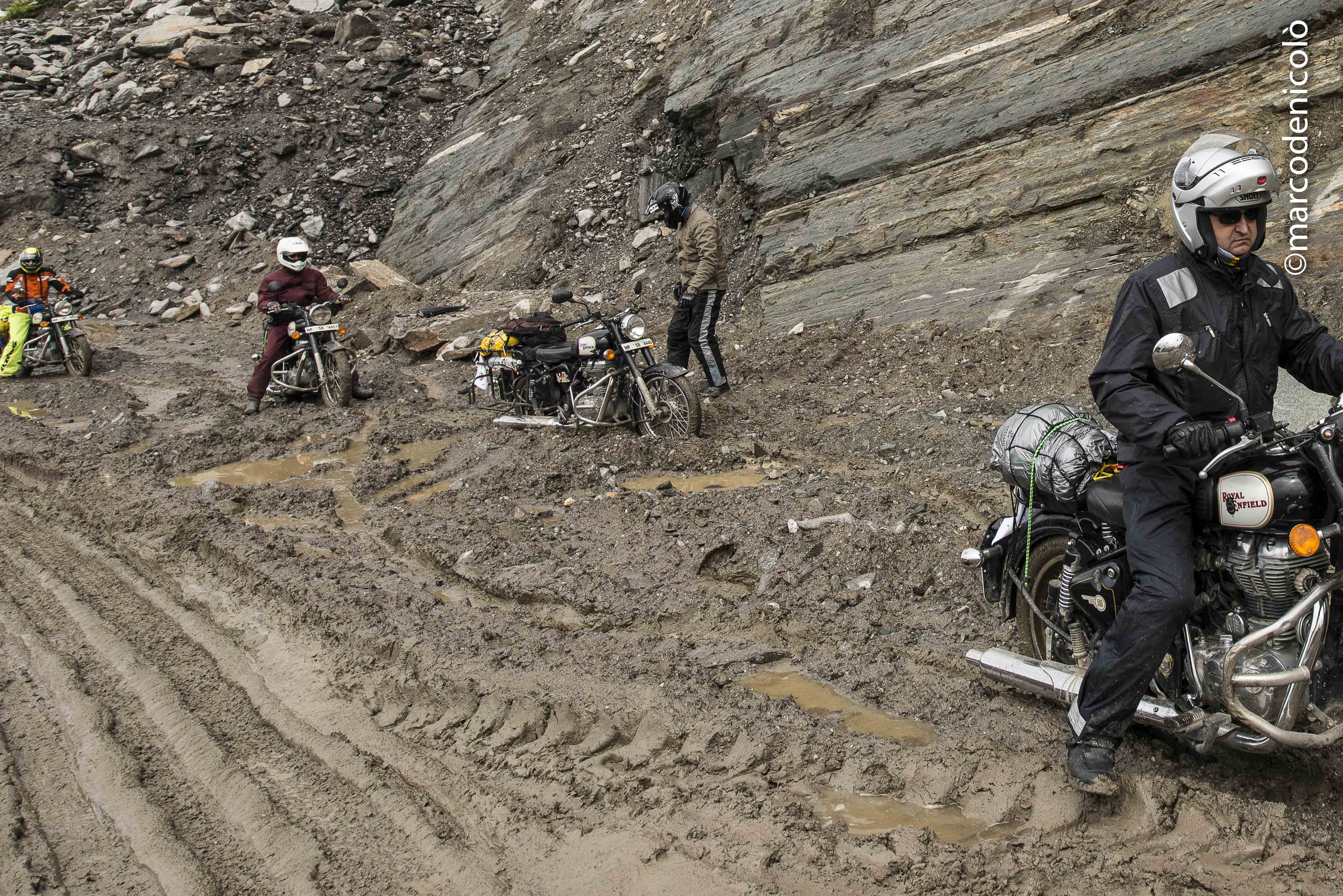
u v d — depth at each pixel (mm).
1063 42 10031
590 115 16125
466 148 17688
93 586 5789
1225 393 2838
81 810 3674
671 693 4055
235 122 19562
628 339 7824
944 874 2932
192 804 3682
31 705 4477
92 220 18453
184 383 11789
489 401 9742
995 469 3705
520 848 3270
